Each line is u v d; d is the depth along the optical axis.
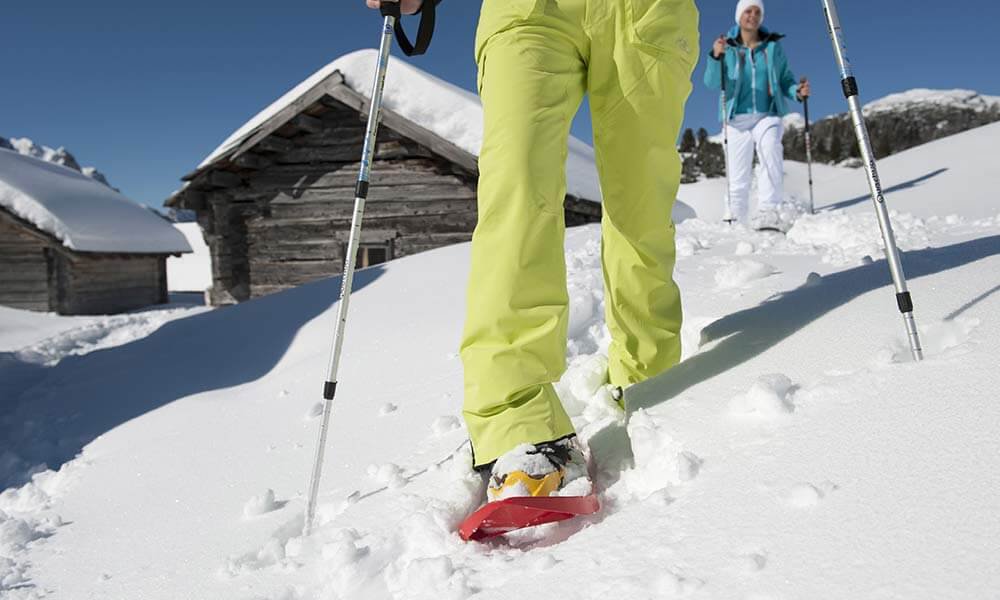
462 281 4.49
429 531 1.47
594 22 1.64
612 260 1.90
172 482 2.44
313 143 11.62
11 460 3.23
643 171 1.76
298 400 3.10
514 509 1.33
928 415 1.24
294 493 2.09
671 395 1.73
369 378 3.14
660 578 1.06
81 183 15.99
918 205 7.66
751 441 1.37
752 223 6.12
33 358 7.48
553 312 1.53
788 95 7.19
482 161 1.59
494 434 1.51
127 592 1.66
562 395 2.12
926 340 1.60
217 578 1.61
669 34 1.68
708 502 1.24
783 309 2.12
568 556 1.24
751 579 1.01
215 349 4.48
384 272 5.27
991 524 0.96
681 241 4.56
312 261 11.70
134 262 15.68
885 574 0.94
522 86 1.57
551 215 1.55
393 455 2.17
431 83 10.59
